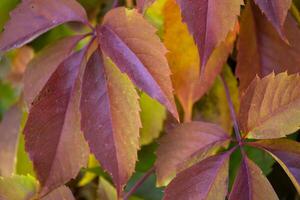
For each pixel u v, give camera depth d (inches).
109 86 21.5
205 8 20.5
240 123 22.1
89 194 27.3
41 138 22.2
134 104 21.4
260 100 21.8
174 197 21.3
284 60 23.6
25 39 22.4
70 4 22.7
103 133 21.5
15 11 22.6
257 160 25.2
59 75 22.2
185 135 22.8
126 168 21.4
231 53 24.4
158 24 23.6
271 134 21.7
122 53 21.3
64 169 22.3
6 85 33.4
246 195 21.1
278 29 21.0
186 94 24.1
